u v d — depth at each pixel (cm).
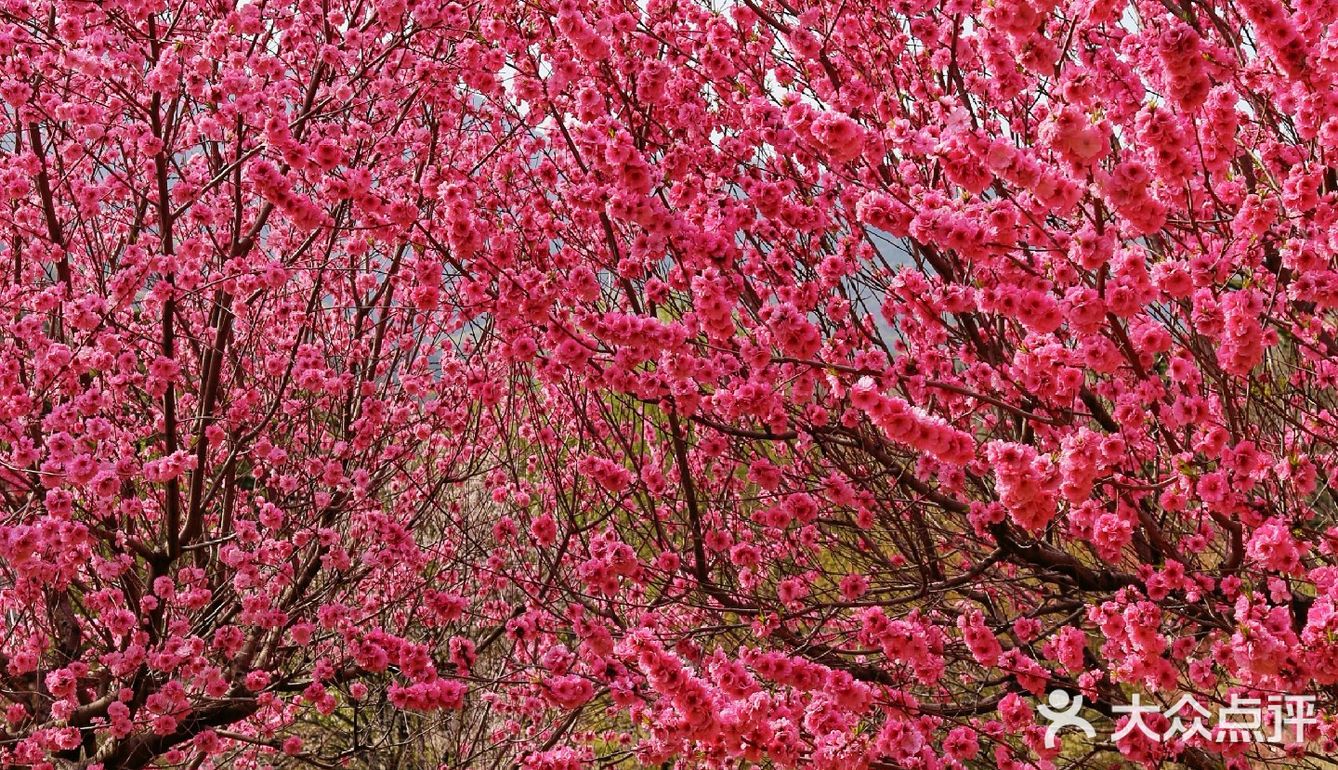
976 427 620
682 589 574
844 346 475
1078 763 527
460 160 646
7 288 626
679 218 441
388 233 455
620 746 746
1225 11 459
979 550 622
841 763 344
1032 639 511
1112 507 448
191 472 619
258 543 631
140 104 544
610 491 541
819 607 495
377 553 630
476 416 780
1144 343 361
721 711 331
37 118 536
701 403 490
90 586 639
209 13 628
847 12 527
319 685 568
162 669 541
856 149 361
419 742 948
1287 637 335
